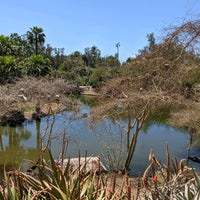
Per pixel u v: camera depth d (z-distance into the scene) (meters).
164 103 11.87
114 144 12.41
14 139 19.05
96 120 12.77
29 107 25.09
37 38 61.97
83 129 16.98
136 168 12.23
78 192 2.70
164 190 2.73
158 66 10.55
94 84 40.84
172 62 9.52
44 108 25.14
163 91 11.64
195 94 12.31
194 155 15.09
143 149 15.92
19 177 2.78
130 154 11.62
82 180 2.83
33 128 22.22
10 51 53.16
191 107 12.92
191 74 10.71
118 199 2.61
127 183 2.77
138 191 2.74
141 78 11.85
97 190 2.70
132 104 11.88
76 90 33.28
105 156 11.56
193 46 8.02
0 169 11.48
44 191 2.57
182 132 20.61
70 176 2.86
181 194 2.70
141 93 11.81
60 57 77.62
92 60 80.75
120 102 12.00
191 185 2.85
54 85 26.56
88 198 2.66
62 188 2.67
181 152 15.73
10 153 15.45
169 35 7.65
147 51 11.19
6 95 21.17
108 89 12.70
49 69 50.22
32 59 49.47
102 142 12.68
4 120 22.08
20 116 23.42
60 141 14.36
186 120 13.72
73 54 78.19
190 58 9.53
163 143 17.58
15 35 61.06
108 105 12.34
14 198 2.60
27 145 17.41
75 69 55.84
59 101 23.25
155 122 22.06
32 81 26.25
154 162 2.82
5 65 40.19
